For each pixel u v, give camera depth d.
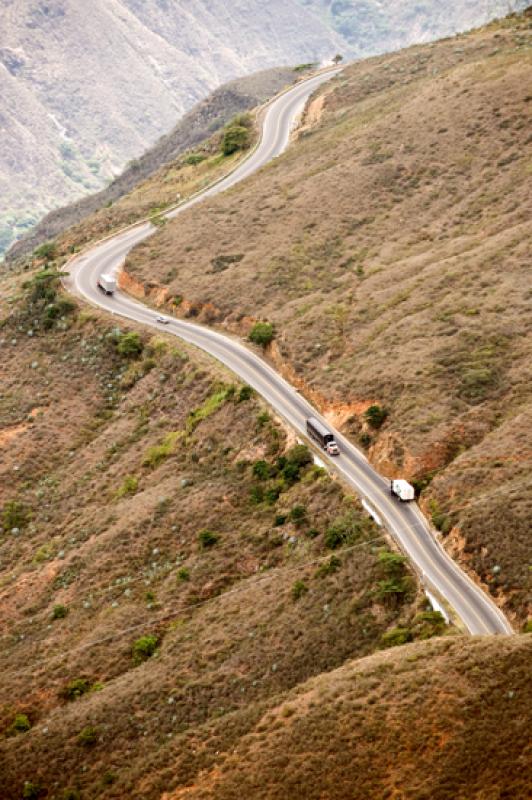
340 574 80.06
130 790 71.06
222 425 105.75
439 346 100.94
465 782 59.53
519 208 123.12
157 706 77.94
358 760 62.59
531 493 77.81
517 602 71.56
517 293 105.50
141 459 108.88
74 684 84.38
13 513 110.56
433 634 71.12
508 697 62.22
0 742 81.50
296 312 119.19
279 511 91.88
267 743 66.62
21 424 122.31
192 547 93.81
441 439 89.38
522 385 92.62
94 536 100.81
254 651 78.19
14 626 94.06
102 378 124.56
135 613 88.75
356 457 94.06
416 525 82.75
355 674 68.12
